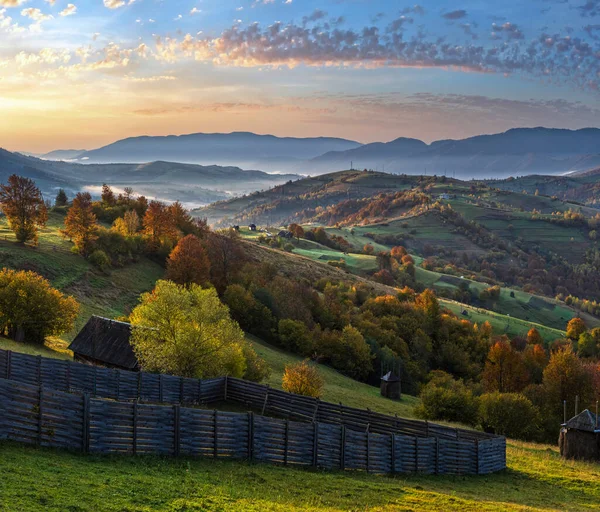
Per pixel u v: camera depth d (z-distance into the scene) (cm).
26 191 10581
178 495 2081
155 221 13162
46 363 3762
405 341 14100
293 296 12812
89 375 3941
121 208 16612
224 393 4647
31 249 10462
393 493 2719
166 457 2620
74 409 2422
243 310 10994
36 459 2147
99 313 8825
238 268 13500
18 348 5500
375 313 15162
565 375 7862
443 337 14888
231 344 5094
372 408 7206
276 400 4362
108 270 10888
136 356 5022
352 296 16100
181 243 11525
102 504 1841
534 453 4606
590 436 4347
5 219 14675
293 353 10750
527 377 9700
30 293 6334
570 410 7731
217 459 2773
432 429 3838
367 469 3192
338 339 10944
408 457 3356
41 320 6366
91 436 2452
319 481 2722
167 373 4762
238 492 2273
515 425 6000
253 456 2902
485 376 9962
